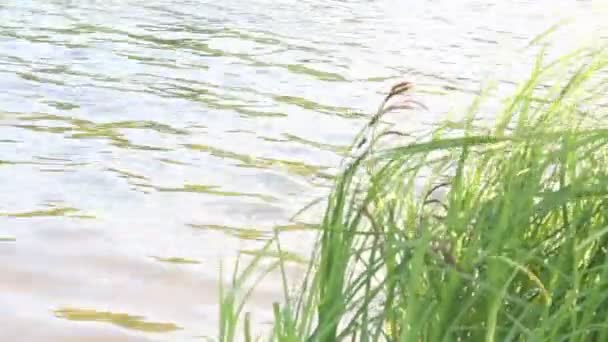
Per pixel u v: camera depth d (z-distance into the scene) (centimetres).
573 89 274
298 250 550
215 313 466
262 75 1197
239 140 848
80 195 649
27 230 565
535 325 221
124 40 1412
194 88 1083
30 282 486
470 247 221
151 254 539
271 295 478
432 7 2164
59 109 924
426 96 1078
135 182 692
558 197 229
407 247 228
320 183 717
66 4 1794
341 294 231
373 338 225
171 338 435
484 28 1825
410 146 246
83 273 503
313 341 224
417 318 222
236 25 1661
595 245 233
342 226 240
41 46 1303
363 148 753
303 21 1783
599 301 211
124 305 468
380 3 2194
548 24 1919
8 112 894
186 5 1902
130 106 960
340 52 1428
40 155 749
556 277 219
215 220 613
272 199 668
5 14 1605
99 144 799
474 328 213
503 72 1289
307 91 1109
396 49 1494
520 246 228
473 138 242
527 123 268
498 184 251
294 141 856
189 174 724
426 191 272
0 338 423
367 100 1072
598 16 2073
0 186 657
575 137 239
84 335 431
